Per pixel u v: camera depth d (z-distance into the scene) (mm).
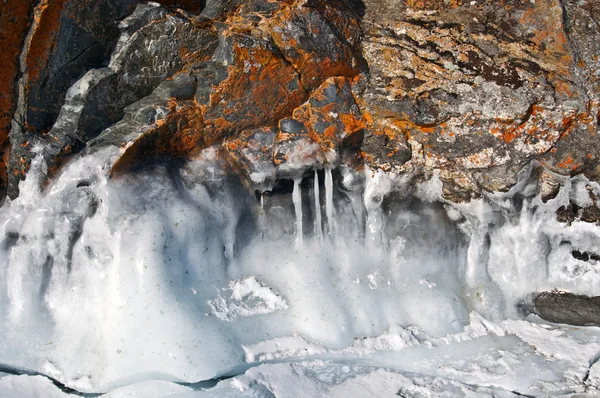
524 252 3432
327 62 3180
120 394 2531
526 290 3432
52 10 2752
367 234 3383
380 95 3273
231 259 3191
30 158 2904
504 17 3289
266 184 3199
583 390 2799
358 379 2787
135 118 2963
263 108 3119
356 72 3291
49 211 2932
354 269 3314
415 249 3424
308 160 3182
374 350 3045
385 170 3307
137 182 2959
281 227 3312
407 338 3121
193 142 3076
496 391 2781
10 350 2789
